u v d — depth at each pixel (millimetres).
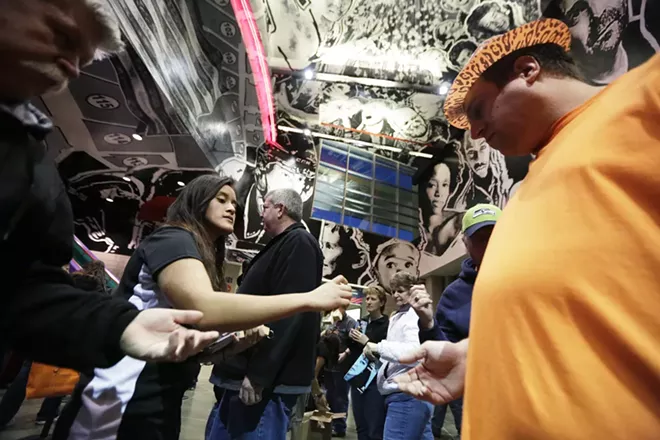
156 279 880
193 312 601
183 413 3852
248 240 8461
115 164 5398
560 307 354
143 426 851
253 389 1216
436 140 8633
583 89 568
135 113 3783
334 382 3961
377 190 9695
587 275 351
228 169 6441
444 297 1768
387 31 6168
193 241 969
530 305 372
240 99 5988
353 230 9203
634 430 300
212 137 5242
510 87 597
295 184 9133
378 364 2408
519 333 371
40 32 479
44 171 589
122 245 6625
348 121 8484
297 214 1631
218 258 1237
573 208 390
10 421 2734
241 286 1503
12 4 464
